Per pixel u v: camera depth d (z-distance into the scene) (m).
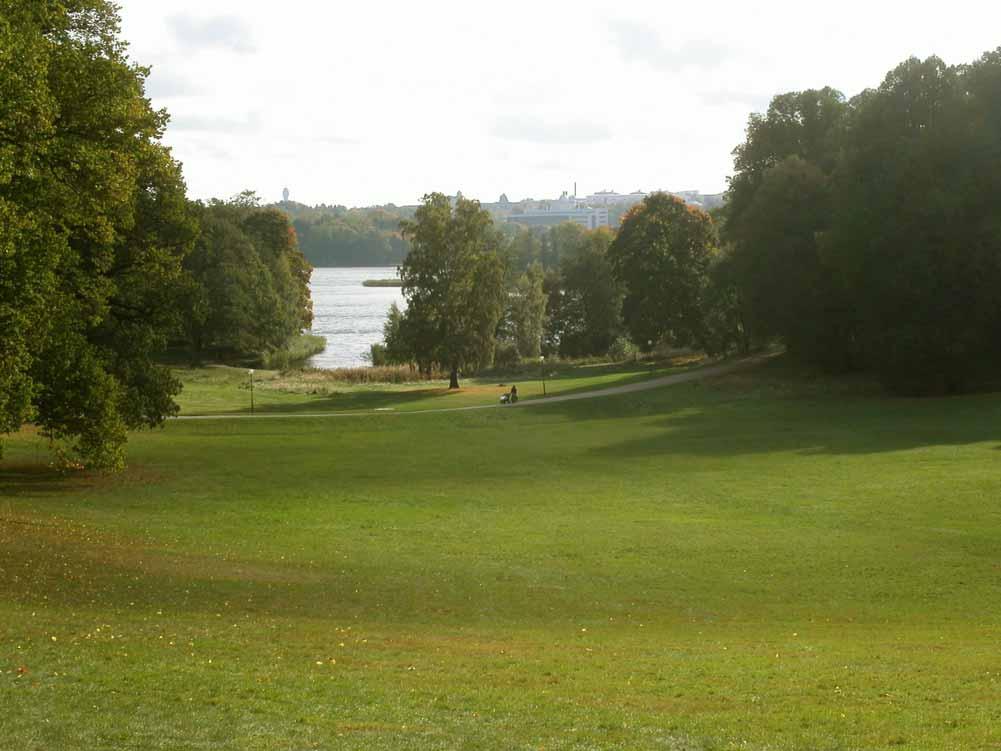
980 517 28.41
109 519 28.70
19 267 22.38
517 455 44.22
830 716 11.85
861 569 23.16
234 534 26.98
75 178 26.42
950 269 56.09
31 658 13.49
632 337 97.38
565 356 116.31
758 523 28.78
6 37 20.08
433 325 76.56
